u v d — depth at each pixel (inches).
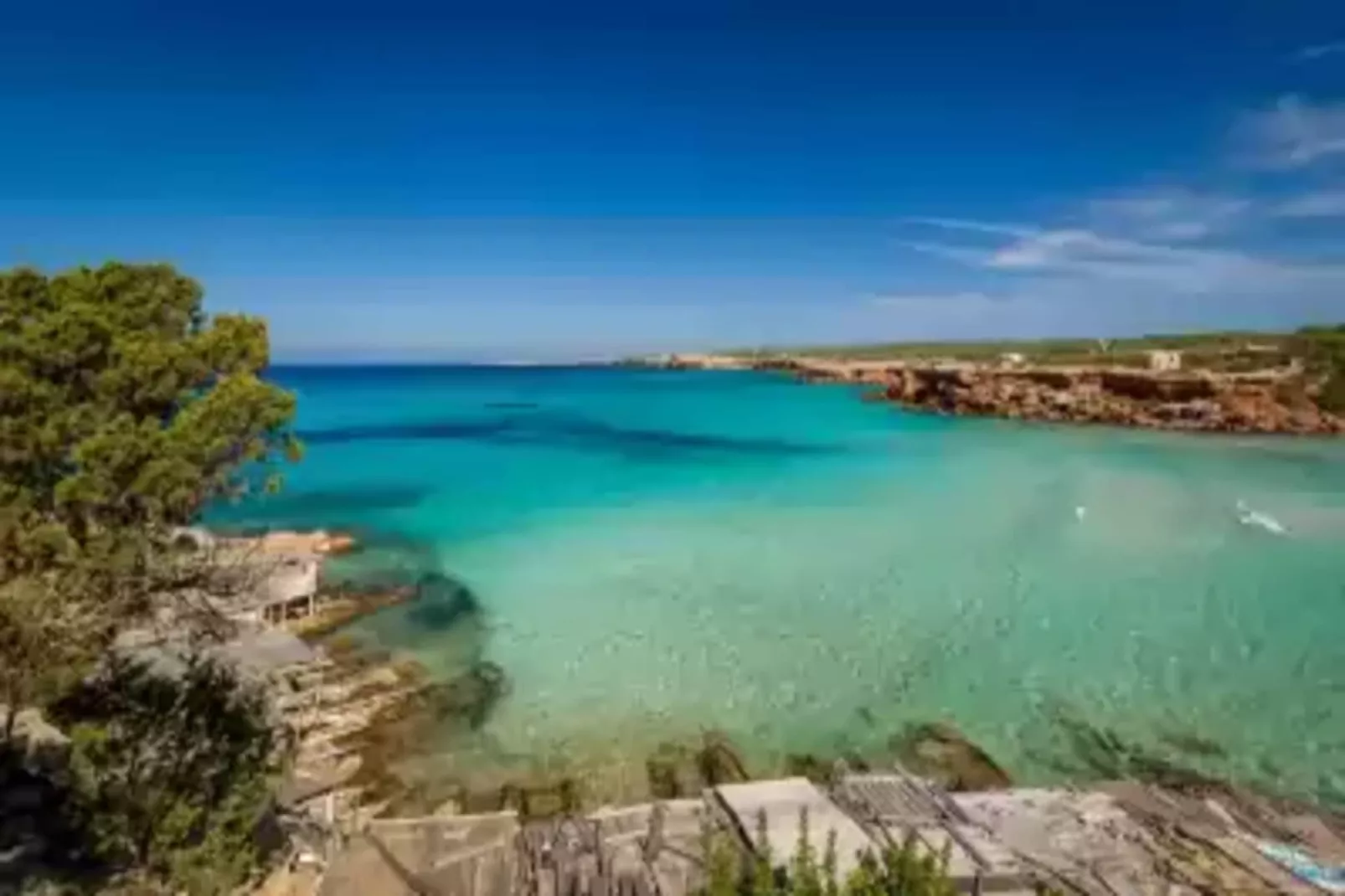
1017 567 1437.0
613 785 765.3
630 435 3385.8
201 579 505.0
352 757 785.6
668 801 636.7
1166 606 1247.5
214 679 578.6
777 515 1840.6
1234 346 5177.2
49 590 423.8
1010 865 547.8
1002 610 1232.2
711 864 481.1
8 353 426.6
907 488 2145.7
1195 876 560.1
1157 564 1456.7
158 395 459.5
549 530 1705.2
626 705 927.7
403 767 781.9
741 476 2359.7
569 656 1056.2
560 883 532.7
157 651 645.9
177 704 538.9
